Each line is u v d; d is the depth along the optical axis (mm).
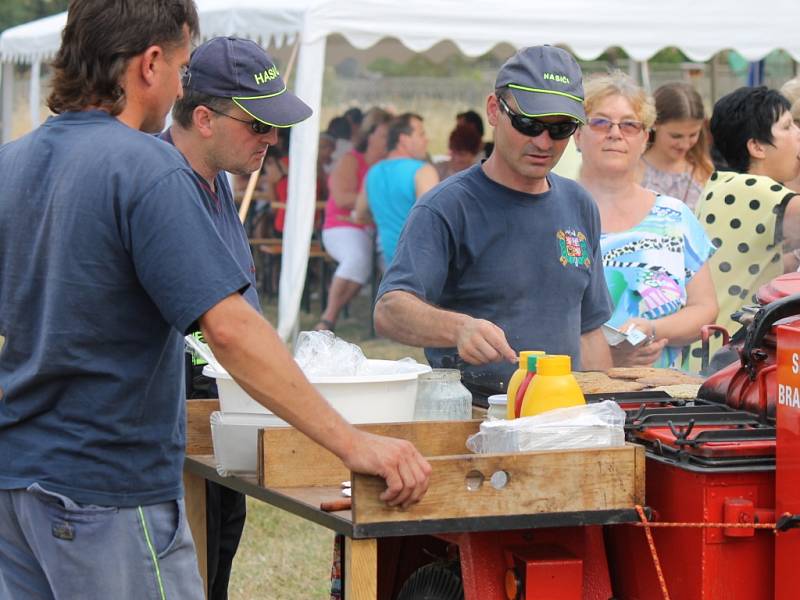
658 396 2988
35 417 2369
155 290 2266
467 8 8453
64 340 2312
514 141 3432
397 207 10414
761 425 2604
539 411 2604
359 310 13258
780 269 4871
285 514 6273
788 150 5133
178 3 2420
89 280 2299
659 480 2508
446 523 2336
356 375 2820
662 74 15250
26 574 2469
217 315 2242
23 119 15438
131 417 2377
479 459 2348
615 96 4766
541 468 2391
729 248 4906
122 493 2379
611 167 4805
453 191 3572
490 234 3562
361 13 8266
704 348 3443
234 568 5375
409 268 3498
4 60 13789
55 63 2414
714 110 5305
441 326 3270
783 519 2305
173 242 2248
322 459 2717
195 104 3385
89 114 2404
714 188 5031
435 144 17906
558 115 3338
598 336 3918
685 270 4820
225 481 2924
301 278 8602
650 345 4082
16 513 2404
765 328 2645
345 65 18453
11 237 2385
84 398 2346
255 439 2756
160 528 2443
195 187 2330
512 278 3578
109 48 2355
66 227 2299
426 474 2295
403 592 2855
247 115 3365
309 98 8336
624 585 2648
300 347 2879
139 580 2408
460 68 20312
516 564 2531
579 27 8664
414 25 8375
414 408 2953
